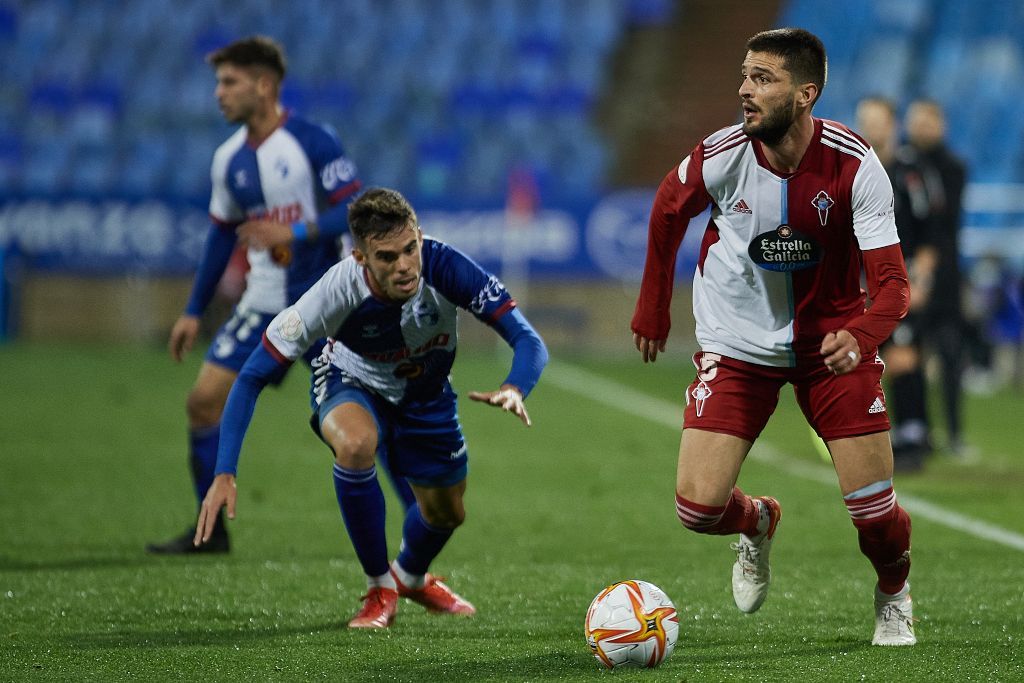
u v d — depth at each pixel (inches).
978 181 2687.0
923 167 1234.6
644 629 535.2
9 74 3061.0
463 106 2977.4
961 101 2847.0
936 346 1366.9
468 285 592.1
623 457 1328.7
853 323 539.2
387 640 597.9
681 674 527.8
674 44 3176.7
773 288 574.9
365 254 564.7
